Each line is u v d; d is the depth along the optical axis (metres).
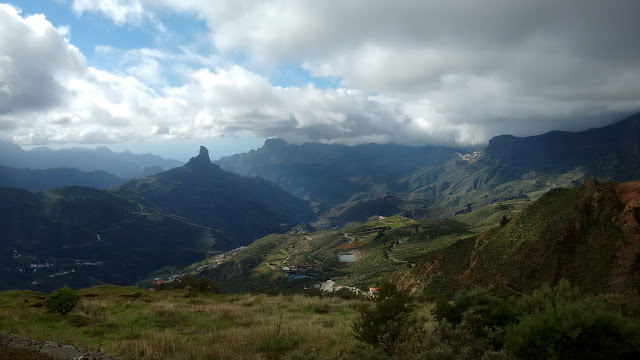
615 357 6.80
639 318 9.84
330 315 21.44
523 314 8.68
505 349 7.27
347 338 11.98
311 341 11.68
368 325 9.84
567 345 6.97
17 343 9.98
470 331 8.66
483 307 9.58
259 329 13.76
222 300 32.72
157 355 9.95
